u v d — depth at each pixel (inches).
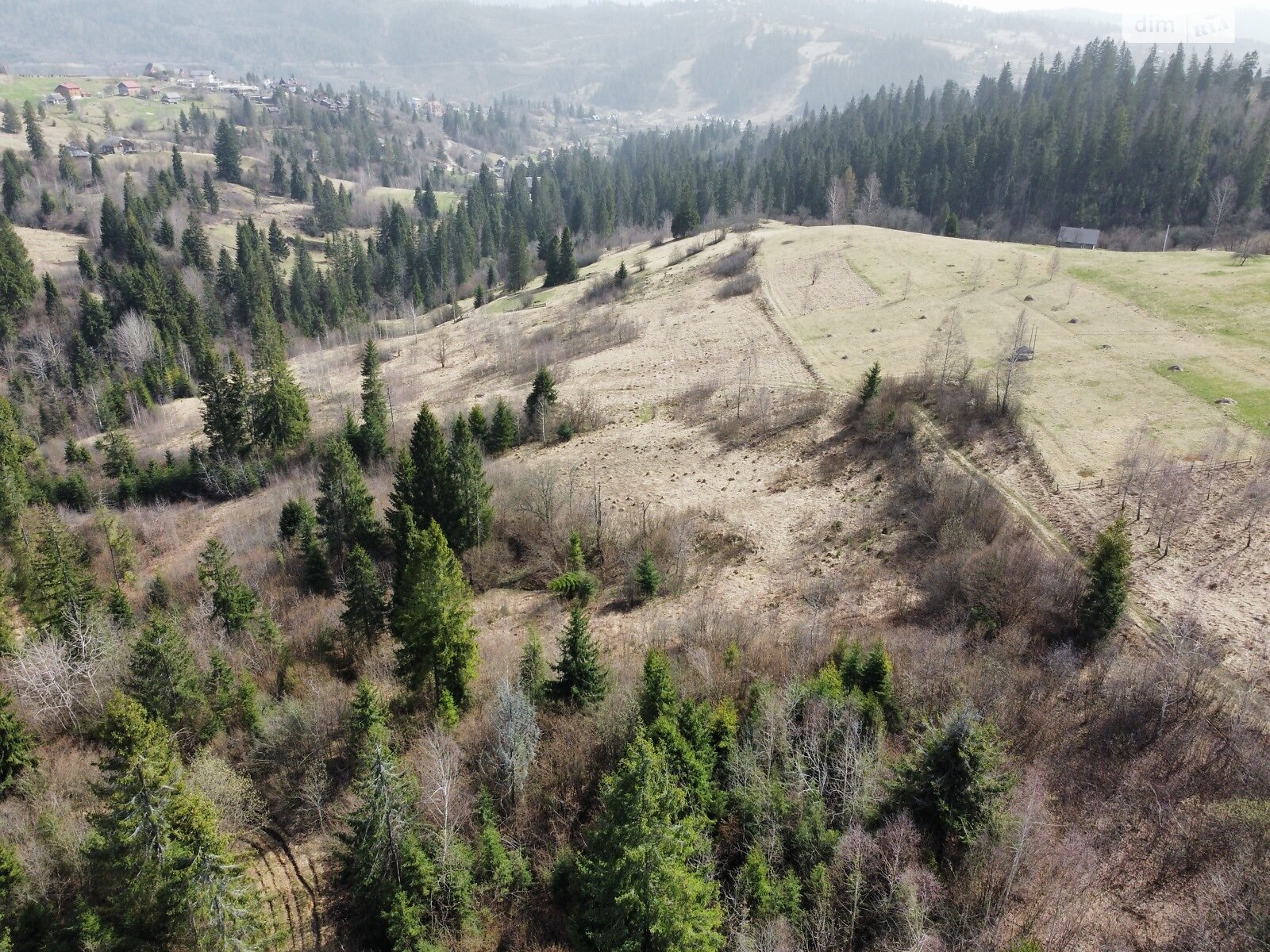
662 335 3944.4
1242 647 1535.4
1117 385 2561.5
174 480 3435.0
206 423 3565.5
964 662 1546.5
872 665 1461.6
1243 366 2559.1
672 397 3184.1
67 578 2108.8
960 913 1072.8
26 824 1427.2
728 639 1742.1
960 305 3489.2
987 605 1695.4
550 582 2206.0
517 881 1283.2
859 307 3695.9
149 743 1149.1
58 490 3336.6
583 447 2883.9
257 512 2970.0
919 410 2600.9
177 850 1117.1
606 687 1550.2
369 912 1272.1
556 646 1888.5
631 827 973.2
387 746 1416.1
